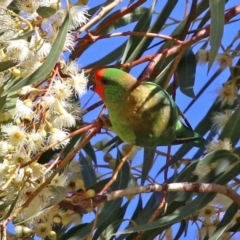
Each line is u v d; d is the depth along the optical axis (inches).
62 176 189.5
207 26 208.7
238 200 191.6
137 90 207.3
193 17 229.6
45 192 181.8
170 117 211.0
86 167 218.1
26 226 197.6
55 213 196.2
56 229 222.1
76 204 188.7
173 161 228.7
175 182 204.5
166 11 234.1
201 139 220.2
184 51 213.2
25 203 171.8
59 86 176.9
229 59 221.5
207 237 212.7
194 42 208.4
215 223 212.8
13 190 176.9
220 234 199.6
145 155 221.9
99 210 212.4
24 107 173.9
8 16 176.6
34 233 194.9
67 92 177.5
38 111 176.2
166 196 206.5
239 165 203.2
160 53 211.5
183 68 221.8
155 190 187.9
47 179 172.2
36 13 176.4
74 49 205.8
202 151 239.6
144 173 220.8
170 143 214.8
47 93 176.6
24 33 176.1
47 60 166.2
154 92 210.2
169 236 230.2
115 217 218.4
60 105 177.8
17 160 172.2
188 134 217.6
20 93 178.2
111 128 215.2
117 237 229.5
